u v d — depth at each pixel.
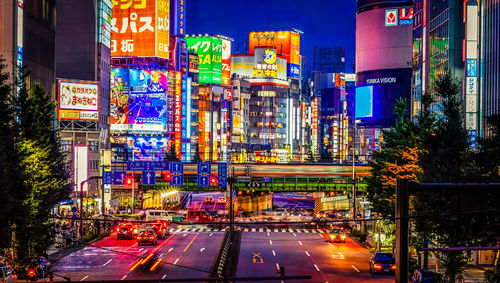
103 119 138.25
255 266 59.06
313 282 49.97
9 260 51.34
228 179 90.00
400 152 61.03
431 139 43.78
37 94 66.06
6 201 38.78
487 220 36.53
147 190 129.00
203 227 102.44
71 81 116.75
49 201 56.41
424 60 117.06
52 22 106.44
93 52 136.38
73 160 111.31
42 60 101.19
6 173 40.94
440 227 39.84
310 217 119.62
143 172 88.00
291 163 111.69
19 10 90.38
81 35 136.62
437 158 42.53
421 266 58.75
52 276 49.25
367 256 67.12
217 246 74.44
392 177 60.69
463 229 38.09
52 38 106.56
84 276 51.69
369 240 78.50
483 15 76.81
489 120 42.41
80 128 117.88
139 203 132.50
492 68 73.81
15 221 42.84
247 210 137.38
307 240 83.69
